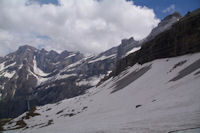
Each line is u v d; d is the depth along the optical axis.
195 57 46.94
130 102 36.97
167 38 74.75
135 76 81.44
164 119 12.34
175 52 66.12
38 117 86.81
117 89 77.06
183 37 61.31
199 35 53.00
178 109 14.48
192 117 10.72
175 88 28.14
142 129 11.14
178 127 9.49
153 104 22.33
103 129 15.07
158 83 44.56
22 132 53.75
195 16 56.78
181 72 40.62
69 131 20.75
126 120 17.20
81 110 65.94
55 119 67.69
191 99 16.56
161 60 75.31
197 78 26.53
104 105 51.91
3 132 63.59
